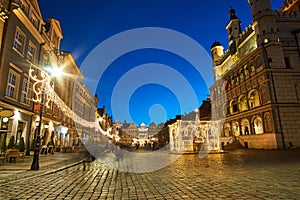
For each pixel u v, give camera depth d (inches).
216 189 232.1
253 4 1328.7
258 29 1286.9
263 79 1190.9
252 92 1332.4
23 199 202.4
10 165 454.6
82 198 207.2
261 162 503.2
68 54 1229.1
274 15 1244.5
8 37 645.3
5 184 268.1
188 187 247.4
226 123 1640.0
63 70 1188.5
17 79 711.1
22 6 754.8
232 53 1688.0
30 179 309.9
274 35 1222.9
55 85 1043.9
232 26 1736.0
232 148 1349.7
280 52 1190.3
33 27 780.0
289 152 859.4
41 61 880.3
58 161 559.5
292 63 1210.6
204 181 281.7
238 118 1465.3
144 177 333.1
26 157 671.8
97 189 247.0
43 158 645.3
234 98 1546.5
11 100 667.4
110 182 291.9
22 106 737.0
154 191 233.1
